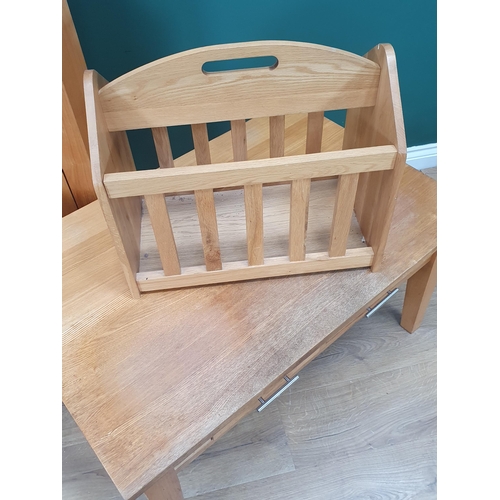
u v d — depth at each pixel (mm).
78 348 931
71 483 1228
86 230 1166
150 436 802
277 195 1186
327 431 1311
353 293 1010
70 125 1153
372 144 968
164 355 912
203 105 927
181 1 1232
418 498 1187
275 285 1031
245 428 1322
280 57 871
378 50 891
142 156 1599
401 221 1164
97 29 1232
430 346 1491
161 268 1018
